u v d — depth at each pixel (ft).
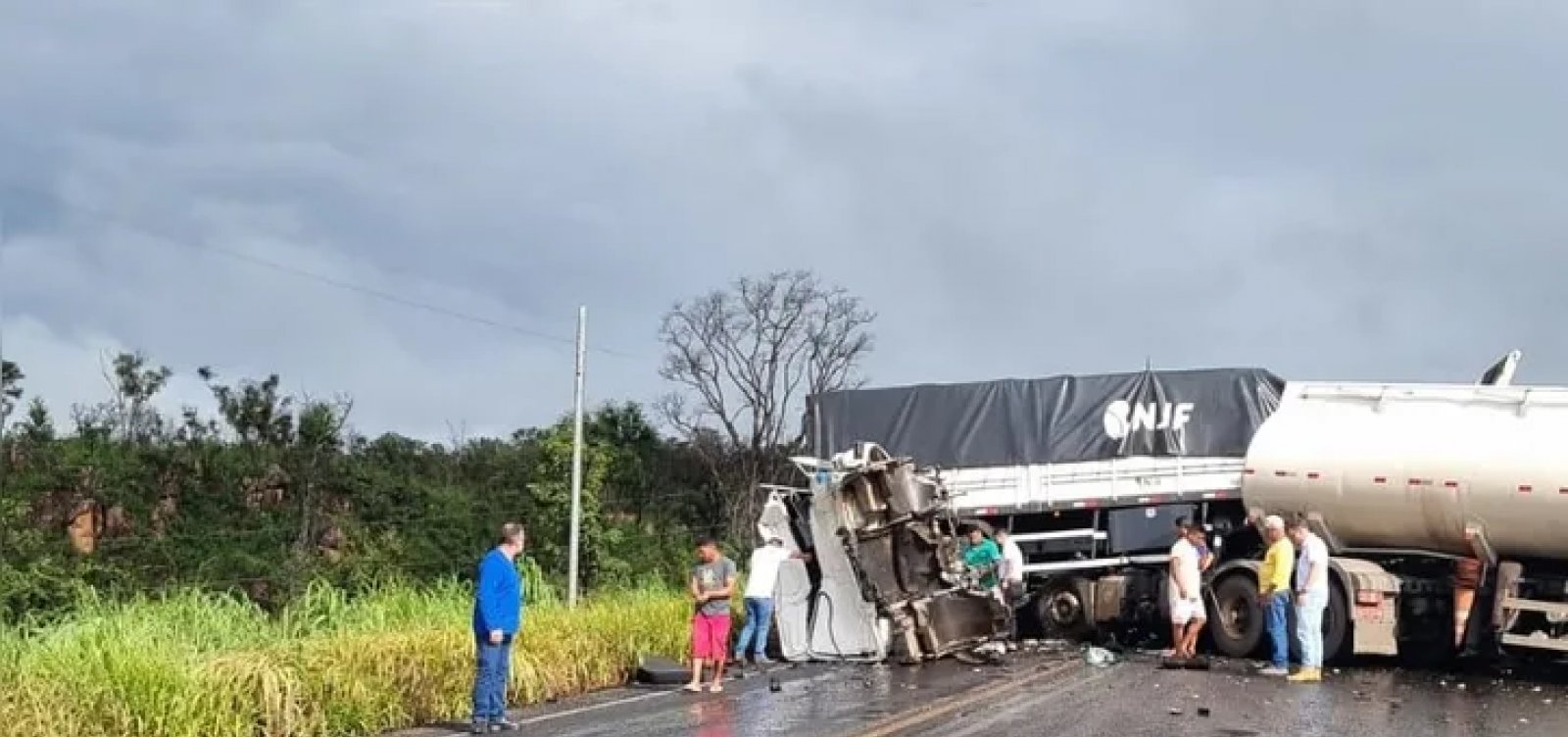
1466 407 58.95
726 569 52.34
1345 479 61.00
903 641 61.72
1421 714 45.16
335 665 42.34
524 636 50.49
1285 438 63.52
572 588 67.36
